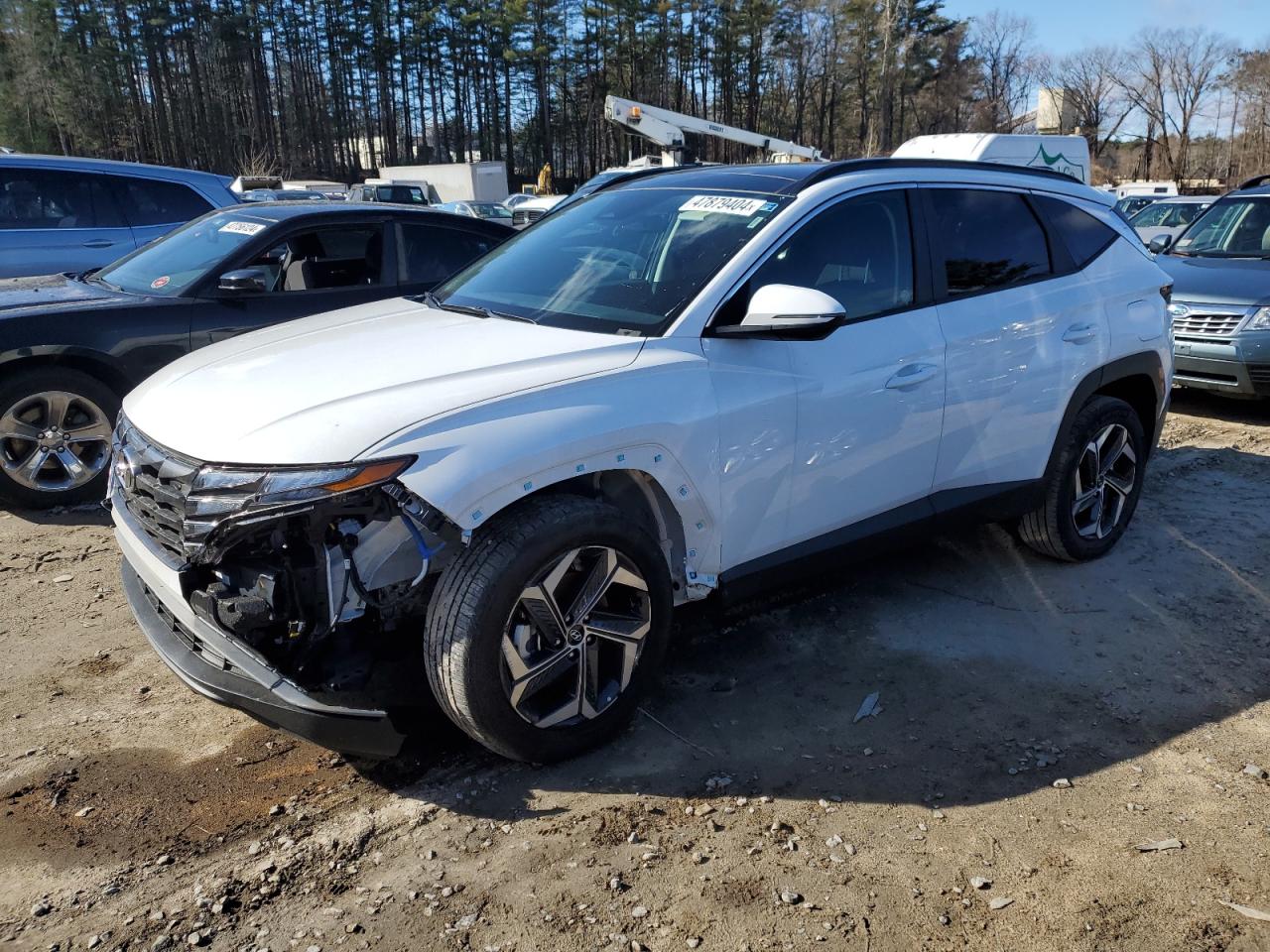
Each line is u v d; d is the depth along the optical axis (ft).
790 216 11.24
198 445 8.84
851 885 8.37
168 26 223.51
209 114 228.02
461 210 97.19
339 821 9.20
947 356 12.30
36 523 17.43
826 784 9.80
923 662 12.31
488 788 9.68
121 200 27.48
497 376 9.40
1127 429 15.17
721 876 8.46
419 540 8.71
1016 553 15.90
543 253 12.84
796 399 10.80
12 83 210.59
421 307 12.56
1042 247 14.06
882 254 12.10
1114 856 8.75
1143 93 208.13
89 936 7.73
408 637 9.59
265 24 234.17
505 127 267.80
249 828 9.09
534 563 8.94
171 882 8.36
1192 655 12.55
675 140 76.38
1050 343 13.58
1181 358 25.39
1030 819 9.26
